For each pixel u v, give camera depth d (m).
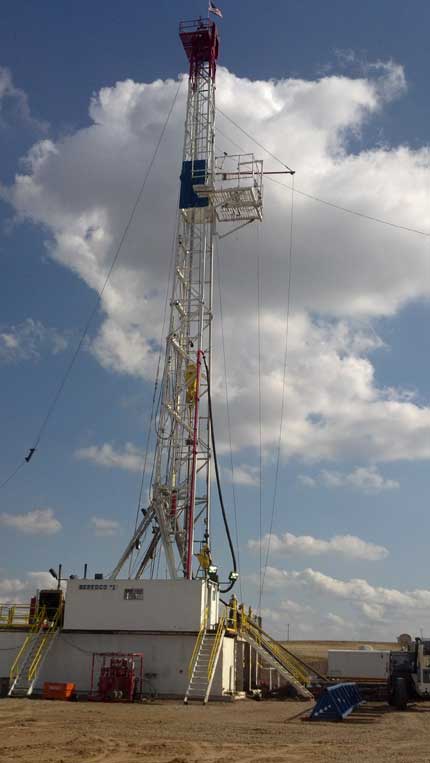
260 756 17.66
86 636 35.09
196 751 18.25
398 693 31.66
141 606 34.81
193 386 41.75
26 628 35.81
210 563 38.59
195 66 47.28
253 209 43.66
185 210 44.28
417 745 19.97
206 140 45.72
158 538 40.19
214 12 47.59
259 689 38.16
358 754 18.23
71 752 17.72
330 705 26.81
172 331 42.50
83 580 35.75
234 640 36.12
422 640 34.97
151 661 34.09
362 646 46.16
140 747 18.61
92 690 34.00
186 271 43.84
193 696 32.56
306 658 65.06
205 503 40.12
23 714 25.98
